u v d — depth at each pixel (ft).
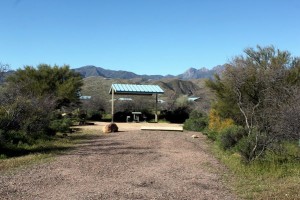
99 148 51.52
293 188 26.84
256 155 37.11
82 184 28.66
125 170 34.83
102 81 291.99
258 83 51.93
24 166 36.09
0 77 66.39
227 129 50.01
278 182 29.25
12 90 63.36
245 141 38.99
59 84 120.67
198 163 39.55
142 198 24.86
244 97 53.67
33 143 53.72
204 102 102.78
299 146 36.94
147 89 125.18
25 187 27.35
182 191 27.20
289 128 35.78
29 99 64.18
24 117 58.59
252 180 30.63
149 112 135.64
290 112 35.86
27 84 97.81
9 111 56.03
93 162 38.78
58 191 26.32
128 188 27.55
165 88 314.96
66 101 123.85
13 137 51.70
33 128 59.00
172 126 97.40
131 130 86.89
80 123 103.24
